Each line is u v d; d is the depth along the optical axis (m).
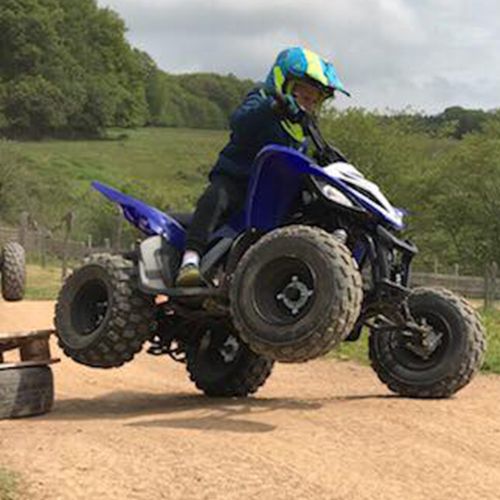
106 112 94.19
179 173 74.00
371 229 6.23
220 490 4.48
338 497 4.48
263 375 7.79
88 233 39.44
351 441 5.48
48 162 67.38
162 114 122.62
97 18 103.88
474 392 7.79
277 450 5.15
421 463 5.14
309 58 6.40
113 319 6.76
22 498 4.27
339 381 9.59
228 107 141.38
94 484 4.49
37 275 25.00
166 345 7.51
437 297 7.07
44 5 95.62
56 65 93.31
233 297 6.01
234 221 6.61
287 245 5.81
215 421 5.99
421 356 7.05
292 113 6.33
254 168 6.13
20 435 5.50
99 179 64.12
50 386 6.75
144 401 7.66
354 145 36.84
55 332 7.13
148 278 6.64
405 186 36.81
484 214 35.47
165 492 4.43
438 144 40.94
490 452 5.53
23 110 87.75
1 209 42.81
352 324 5.70
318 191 6.05
